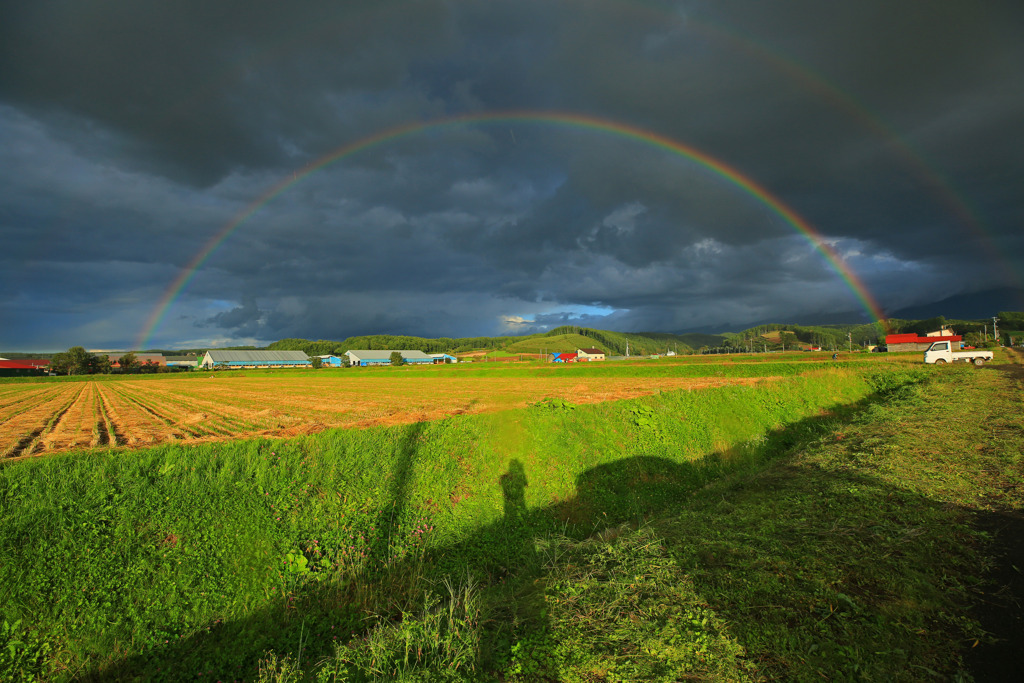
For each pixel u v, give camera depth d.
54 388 67.38
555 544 8.92
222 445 11.12
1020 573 5.61
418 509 10.95
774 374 47.47
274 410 32.19
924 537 6.57
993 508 7.46
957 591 5.32
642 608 5.62
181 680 6.90
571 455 14.34
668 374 59.47
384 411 30.06
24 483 8.75
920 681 4.07
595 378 58.56
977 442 11.49
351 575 9.01
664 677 4.44
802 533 7.00
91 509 8.67
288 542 9.14
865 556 6.11
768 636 4.84
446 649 5.50
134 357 128.75
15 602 7.14
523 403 31.52
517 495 12.34
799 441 18.36
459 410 28.30
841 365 49.16
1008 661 4.21
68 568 7.70
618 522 12.17
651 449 15.80
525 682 4.73
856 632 4.74
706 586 5.85
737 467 15.75
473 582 9.45
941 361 47.72
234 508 9.43
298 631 7.83
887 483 8.91
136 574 7.91
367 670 5.48
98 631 7.21
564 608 5.94
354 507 10.39
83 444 20.06
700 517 8.35
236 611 7.99
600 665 4.75
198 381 85.00
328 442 12.02
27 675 6.66
